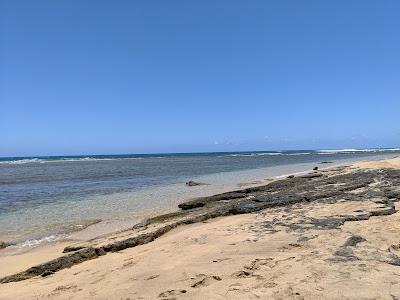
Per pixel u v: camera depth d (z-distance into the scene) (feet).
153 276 27.55
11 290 30.07
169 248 36.73
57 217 68.95
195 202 72.69
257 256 29.48
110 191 108.47
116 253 38.96
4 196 100.48
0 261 41.91
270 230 39.19
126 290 25.35
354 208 48.52
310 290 21.47
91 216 69.26
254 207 55.36
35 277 33.94
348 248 28.45
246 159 393.29
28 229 59.47
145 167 258.57
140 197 93.15
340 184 78.07
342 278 22.66
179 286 24.72
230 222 47.85
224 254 31.35
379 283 21.57
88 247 41.09
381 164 137.39
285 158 398.21
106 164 332.19
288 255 28.96
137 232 48.11
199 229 45.19
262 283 23.36
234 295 21.98
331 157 396.37
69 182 141.69
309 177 107.65
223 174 167.32
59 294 26.91
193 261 30.27
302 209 51.49
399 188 65.87
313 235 35.06
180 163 324.80
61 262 35.65
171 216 60.18
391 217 42.06
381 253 27.09
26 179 157.89
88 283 28.63
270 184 91.40
